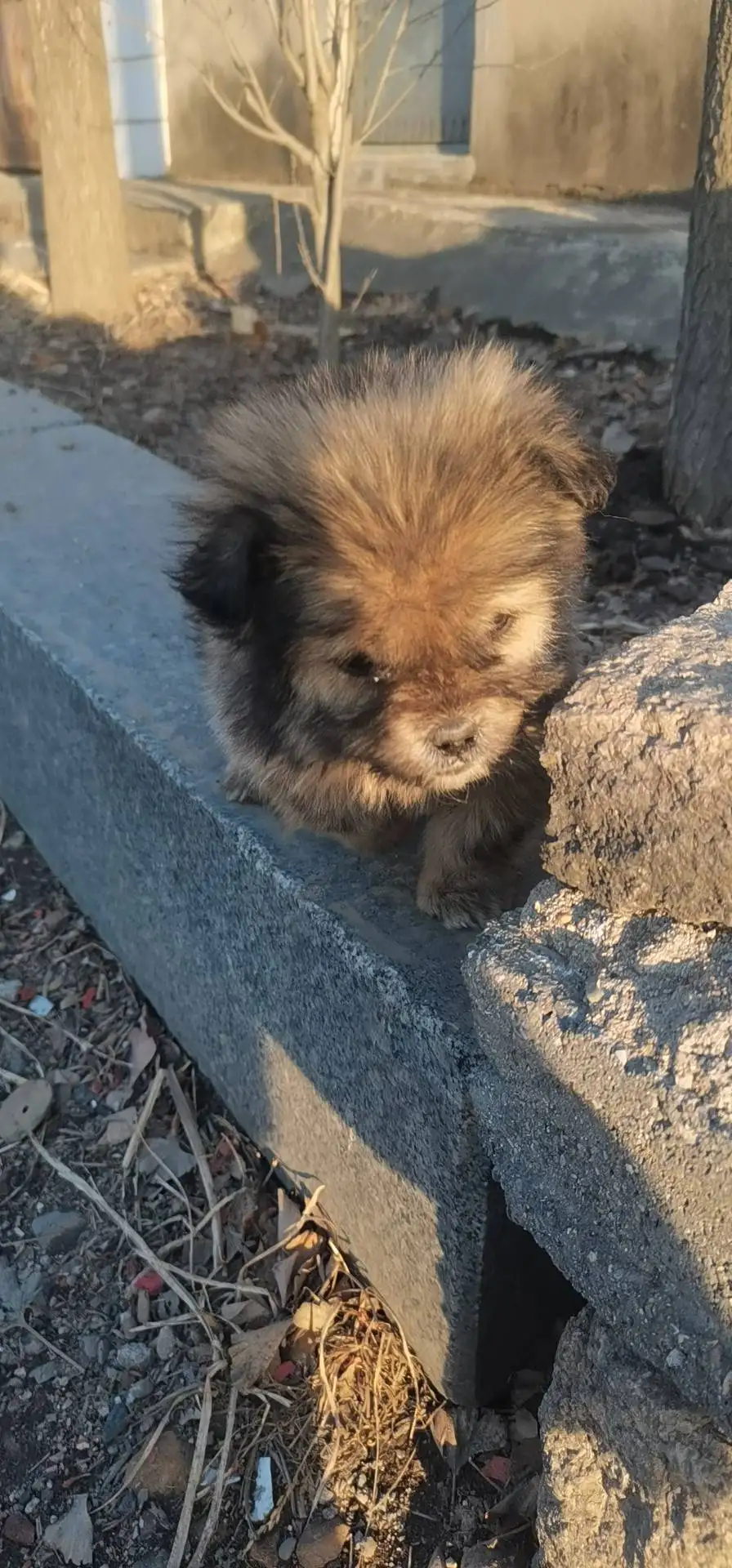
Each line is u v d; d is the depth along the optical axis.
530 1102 0.23
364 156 1.35
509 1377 0.34
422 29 1.32
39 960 0.53
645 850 0.21
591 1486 0.24
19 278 1.38
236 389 0.98
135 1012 0.50
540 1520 0.26
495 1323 0.32
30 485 0.66
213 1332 0.37
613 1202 0.22
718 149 0.59
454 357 0.35
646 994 0.21
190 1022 0.45
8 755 0.57
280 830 0.36
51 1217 0.42
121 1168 0.43
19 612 0.51
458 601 0.28
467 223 1.11
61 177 1.18
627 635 0.57
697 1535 0.21
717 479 0.66
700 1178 0.19
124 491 0.65
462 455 0.30
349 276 1.23
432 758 0.28
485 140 1.26
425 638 0.28
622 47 1.10
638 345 0.96
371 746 0.29
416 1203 0.32
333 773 0.32
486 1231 0.30
